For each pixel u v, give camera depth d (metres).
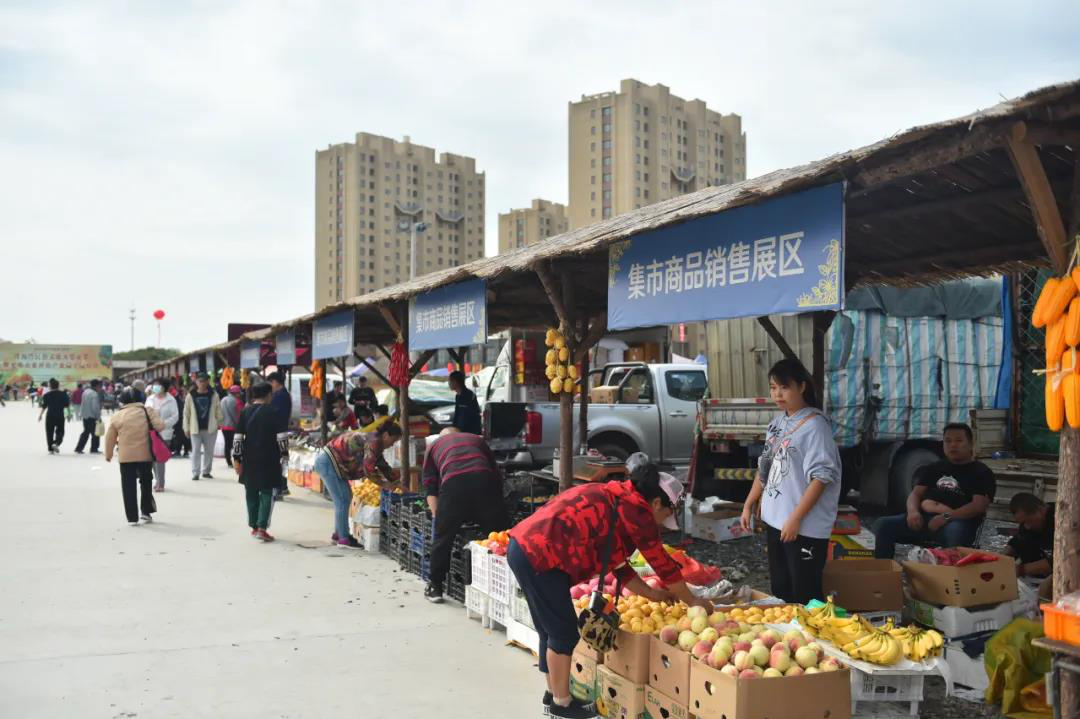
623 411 12.63
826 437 4.69
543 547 3.96
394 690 4.76
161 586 7.18
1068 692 2.98
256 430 9.24
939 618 4.88
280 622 6.12
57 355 93.69
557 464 9.08
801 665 3.54
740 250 4.45
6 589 7.02
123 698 4.62
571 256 6.42
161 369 38.78
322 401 14.02
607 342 18.53
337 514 9.04
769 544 5.02
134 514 10.27
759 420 9.70
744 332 11.72
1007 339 10.14
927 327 10.84
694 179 91.44
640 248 5.34
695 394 13.12
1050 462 8.89
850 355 10.27
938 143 3.34
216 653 5.41
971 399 11.12
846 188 3.79
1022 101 2.85
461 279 7.69
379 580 7.49
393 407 17.39
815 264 3.95
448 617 6.30
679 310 4.95
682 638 3.81
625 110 87.12
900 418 10.58
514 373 15.11
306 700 4.61
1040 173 3.17
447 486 6.65
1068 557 3.21
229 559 8.31
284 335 14.95
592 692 4.36
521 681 4.91
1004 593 4.94
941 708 4.37
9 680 4.89
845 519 6.80
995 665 4.35
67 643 5.59
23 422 37.94
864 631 4.14
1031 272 9.41
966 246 5.84
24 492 13.20
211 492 13.30
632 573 4.27
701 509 9.46
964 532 6.02
